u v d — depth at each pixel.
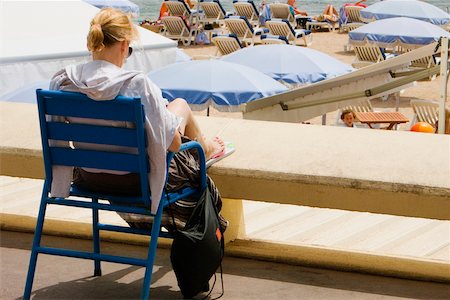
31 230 7.16
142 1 72.19
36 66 13.91
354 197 5.95
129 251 6.76
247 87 17.47
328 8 50.59
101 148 5.19
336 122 21.77
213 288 5.94
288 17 46.06
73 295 5.79
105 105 4.99
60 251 5.43
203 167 5.42
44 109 5.16
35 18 15.36
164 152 5.02
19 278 6.13
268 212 9.74
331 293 5.91
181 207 5.51
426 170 6.05
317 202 6.05
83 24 15.55
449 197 5.75
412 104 20.67
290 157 6.34
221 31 44.41
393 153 6.44
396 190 5.84
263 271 6.32
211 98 17.20
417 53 14.50
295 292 5.91
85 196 5.34
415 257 6.48
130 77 4.98
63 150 5.23
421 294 5.94
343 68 22.17
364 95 14.84
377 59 31.77
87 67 5.08
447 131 17.98
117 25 5.08
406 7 42.22
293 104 15.48
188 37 42.47
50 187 5.35
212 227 5.27
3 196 9.87
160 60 16.30
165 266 6.41
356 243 8.77
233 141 6.73
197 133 5.75
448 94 28.56
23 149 6.70
